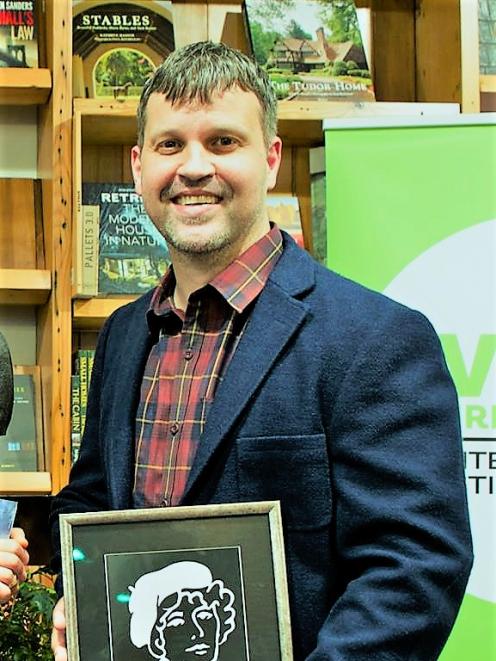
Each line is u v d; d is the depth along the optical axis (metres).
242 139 1.61
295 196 2.95
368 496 1.47
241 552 1.46
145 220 2.71
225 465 1.51
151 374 1.68
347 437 1.49
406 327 1.54
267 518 1.47
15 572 1.77
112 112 2.62
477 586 2.21
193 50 1.64
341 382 1.50
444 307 2.29
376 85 3.02
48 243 2.71
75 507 1.80
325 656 1.39
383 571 1.43
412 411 1.49
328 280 1.62
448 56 2.78
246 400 1.51
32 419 2.70
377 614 1.40
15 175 2.88
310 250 2.93
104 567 1.46
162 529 1.47
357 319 1.54
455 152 2.32
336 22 2.75
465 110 2.69
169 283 1.74
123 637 1.45
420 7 2.97
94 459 1.85
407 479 1.46
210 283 1.62
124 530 1.48
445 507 1.46
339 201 2.33
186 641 1.44
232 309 1.62
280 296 1.58
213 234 1.59
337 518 1.49
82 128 2.73
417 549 1.43
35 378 2.76
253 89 1.64
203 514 1.47
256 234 1.67
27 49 2.71
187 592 1.46
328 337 1.53
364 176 2.33
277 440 1.49
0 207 2.77
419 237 2.31
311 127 2.75
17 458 2.66
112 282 2.66
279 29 2.73
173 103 1.60
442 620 1.43
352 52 2.73
